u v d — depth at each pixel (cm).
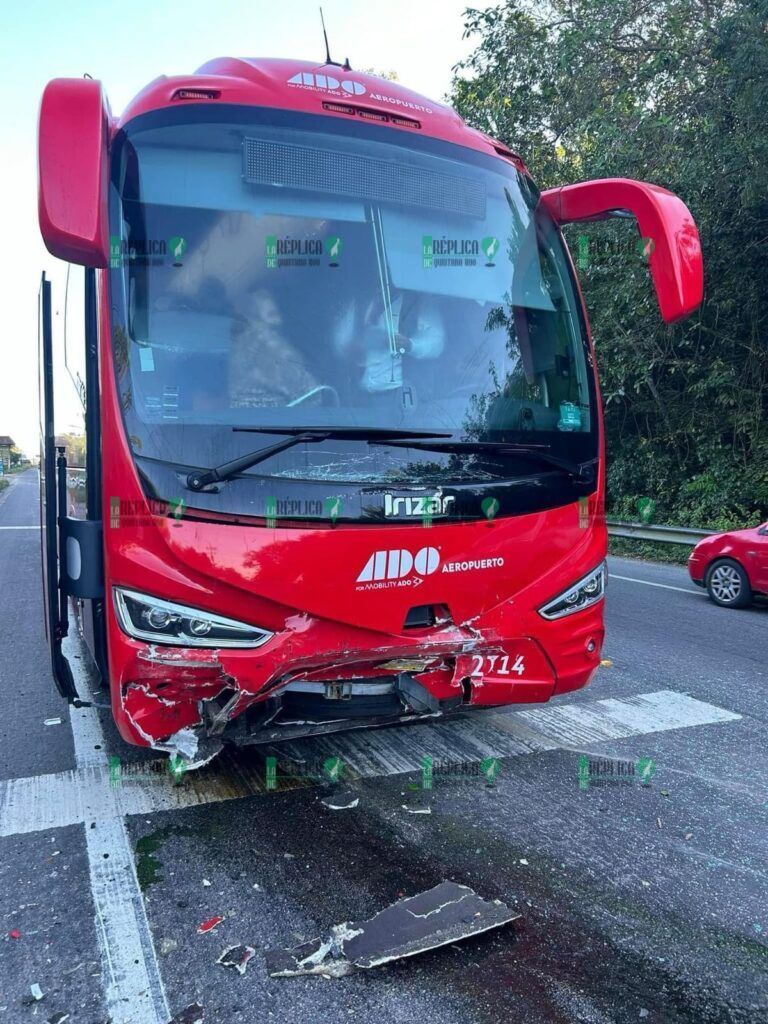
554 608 371
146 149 333
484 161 405
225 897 305
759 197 1227
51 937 282
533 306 403
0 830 356
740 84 1199
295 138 354
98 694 523
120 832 354
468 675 354
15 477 8369
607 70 1496
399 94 400
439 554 335
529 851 342
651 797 395
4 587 994
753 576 874
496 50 1597
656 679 597
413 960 271
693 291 390
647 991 257
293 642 312
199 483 300
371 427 335
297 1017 244
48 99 280
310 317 343
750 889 316
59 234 275
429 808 379
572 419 392
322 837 351
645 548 1408
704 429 1497
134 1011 246
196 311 327
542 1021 244
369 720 356
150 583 300
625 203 406
